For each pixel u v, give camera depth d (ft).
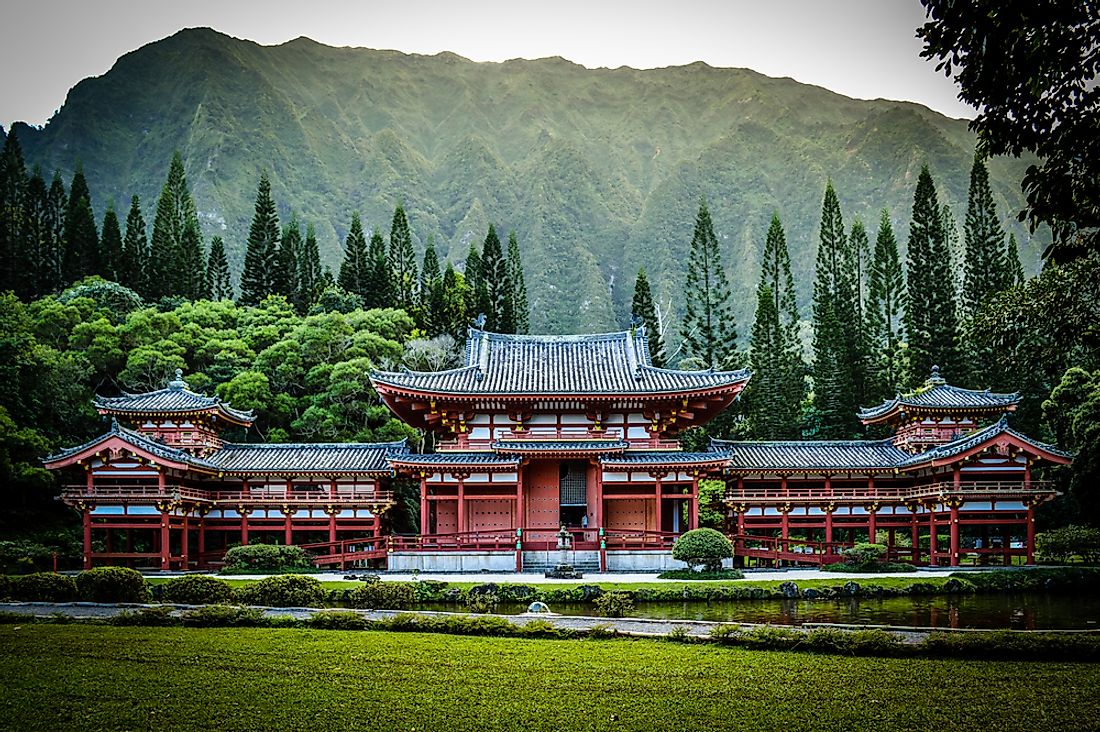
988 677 67.56
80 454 172.04
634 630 94.22
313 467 190.29
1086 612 117.70
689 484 181.06
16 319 251.60
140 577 115.55
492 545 168.35
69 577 115.14
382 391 179.22
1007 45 50.98
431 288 363.97
